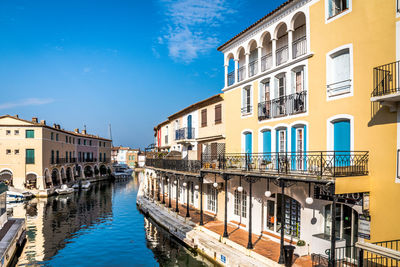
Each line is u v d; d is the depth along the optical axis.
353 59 11.20
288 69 14.55
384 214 9.87
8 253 14.60
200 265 14.15
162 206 25.39
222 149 20.02
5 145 39.34
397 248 9.39
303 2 13.70
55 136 45.22
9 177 40.97
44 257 15.94
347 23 11.52
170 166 23.94
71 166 51.38
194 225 18.36
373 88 10.36
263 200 15.97
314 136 12.92
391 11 9.92
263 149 16.48
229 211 19.00
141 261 15.18
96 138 64.50
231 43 19.36
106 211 28.55
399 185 9.46
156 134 45.09
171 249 16.78
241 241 14.50
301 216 13.12
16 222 19.84
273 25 15.68
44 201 34.88
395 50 9.74
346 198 11.03
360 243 8.49
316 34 13.02
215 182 17.30
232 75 19.69
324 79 12.52
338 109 11.80
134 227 22.11
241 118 18.31
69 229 21.67
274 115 15.40
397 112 9.57
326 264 10.90
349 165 10.85
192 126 25.92
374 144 10.30
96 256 16.00
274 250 13.12
